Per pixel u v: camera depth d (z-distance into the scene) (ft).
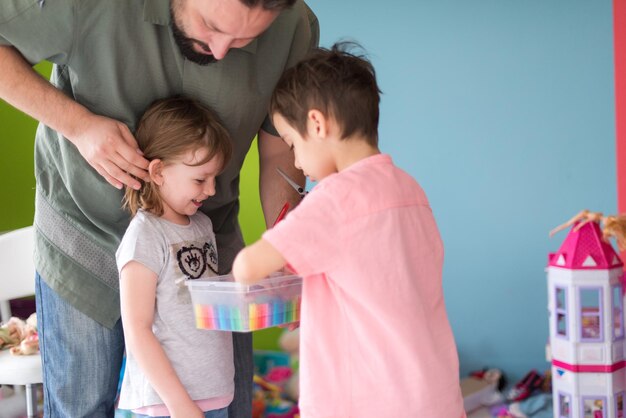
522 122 10.81
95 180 5.62
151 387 5.36
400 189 4.61
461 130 10.96
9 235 8.91
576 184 10.73
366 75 4.76
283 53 5.72
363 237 4.39
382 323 4.44
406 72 11.05
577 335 8.96
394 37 11.04
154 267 5.29
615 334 9.13
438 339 4.70
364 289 4.41
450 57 10.93
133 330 5.20
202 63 5.37
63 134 5.29
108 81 5.35
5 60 5.14
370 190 4.47
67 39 5.15
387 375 4.44
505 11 10.76
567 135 10.71
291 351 11.10
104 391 5.96
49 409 6.04
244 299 4.94
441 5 10.90
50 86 5.26
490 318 11.07
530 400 10.10
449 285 11.18
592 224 9.12
